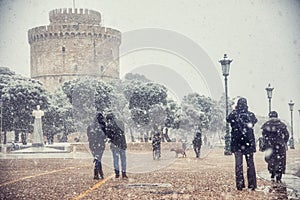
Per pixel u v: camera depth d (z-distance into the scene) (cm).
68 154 3400
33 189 1195
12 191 1156
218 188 1166
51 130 5891
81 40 8338
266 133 1273
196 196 1034
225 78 2762
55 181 1393
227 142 2983
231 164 2147
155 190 1152
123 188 1201
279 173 1262
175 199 998
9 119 5550
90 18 8625
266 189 1121
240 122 1105
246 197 1005
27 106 5616
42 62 8456
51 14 8569
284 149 1266
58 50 8394
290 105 4312
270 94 3388
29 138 6003
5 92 5609
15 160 2614
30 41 8575
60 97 6309
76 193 1110
